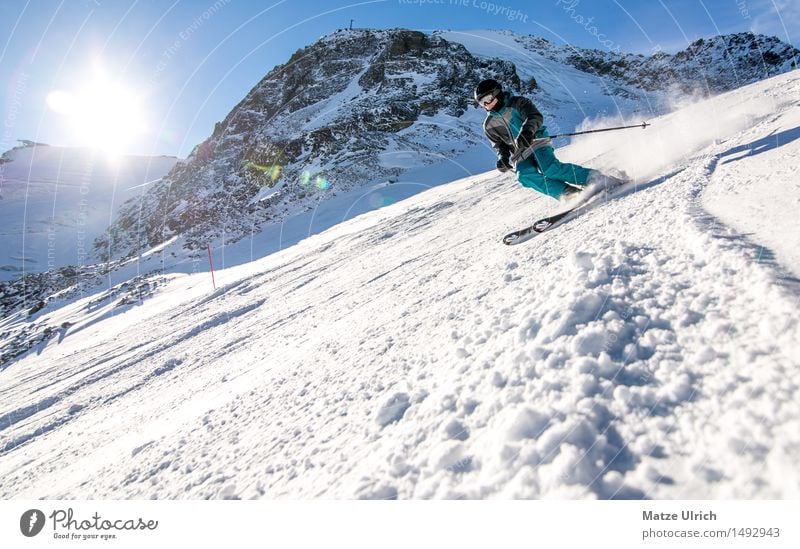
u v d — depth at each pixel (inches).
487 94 156.1
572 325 59.1
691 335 49.4
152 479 79.4
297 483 57.0
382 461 52.2
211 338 293.0
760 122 164.4
